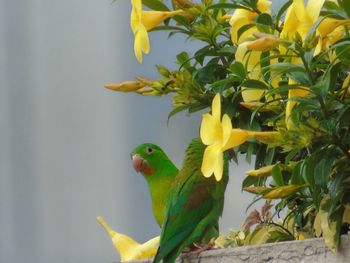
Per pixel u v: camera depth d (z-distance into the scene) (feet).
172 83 24.08
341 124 20.18
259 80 22.11
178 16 24.34
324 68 20.92
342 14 20.33
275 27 22.72
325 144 20.25
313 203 21.61
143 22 23.89
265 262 21.94
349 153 20.31
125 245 26.91
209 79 24.53
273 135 21.06
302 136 20.25
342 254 20.44
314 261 20.98
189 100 24.17
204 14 24.39
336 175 20.51
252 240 25.30
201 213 27.27
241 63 22.52
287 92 22.30
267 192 21.59
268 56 21.48
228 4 23.40
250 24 23.03
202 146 28.19
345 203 20.70
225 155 26.53
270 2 23.59
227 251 23.18
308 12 19.56
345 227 22.13
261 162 24.43
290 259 21.43
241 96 24.04
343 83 20.93
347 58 20.22
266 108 22.79
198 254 25.27
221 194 27.63
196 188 27.45
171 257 26.58
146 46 22.82
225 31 25.00
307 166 20.21
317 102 19.95
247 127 24.11
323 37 20.29
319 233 21.67
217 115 20.92
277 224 24.98
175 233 26.89
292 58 20.53
